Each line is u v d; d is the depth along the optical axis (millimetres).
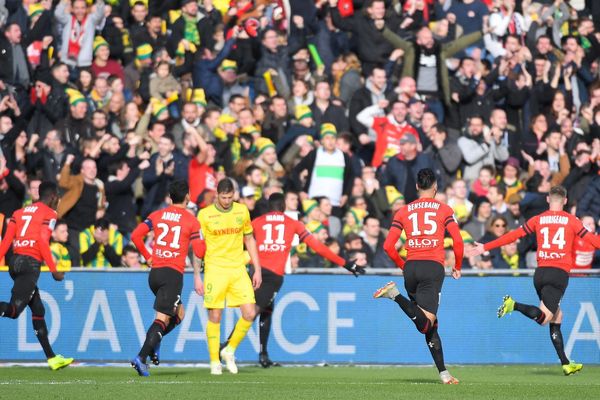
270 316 44125
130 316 44594
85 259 50219
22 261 38750
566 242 38906
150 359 41375
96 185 52000
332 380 36219
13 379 35688
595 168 58094
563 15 71688
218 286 38188
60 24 61281
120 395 29109
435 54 62812
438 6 68812
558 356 42688
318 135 59188
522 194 57344
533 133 62375
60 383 33375
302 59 61781
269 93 61781
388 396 29531
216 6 65000
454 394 30422
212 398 28406
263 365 43906
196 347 44719
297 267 48719
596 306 46000
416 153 57500
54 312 44250
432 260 33281
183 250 37188
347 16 64375
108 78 58656
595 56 70438
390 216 55344
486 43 67688
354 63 62656
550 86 64500
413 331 45438
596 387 33719
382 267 51594
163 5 65875
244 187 52500
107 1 64625
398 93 60875
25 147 55250
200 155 53906
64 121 55750
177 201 37375
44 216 39000
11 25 57469
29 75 57719
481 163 59062
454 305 45656
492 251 51719
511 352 45812
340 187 56188
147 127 56688
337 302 45188
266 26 63812
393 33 63750
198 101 58781
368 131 59469
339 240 53156
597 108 62406
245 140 57281
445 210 33438
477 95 63000
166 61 59062
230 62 61250
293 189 54094
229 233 38344
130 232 53031
